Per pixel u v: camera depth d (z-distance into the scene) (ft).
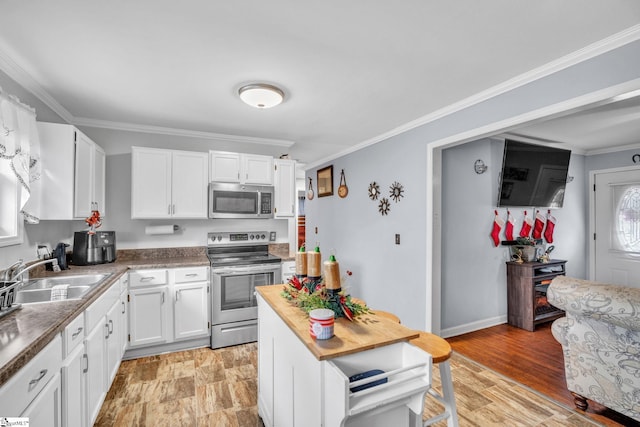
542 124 11.17
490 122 8.06
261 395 6.48
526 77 7.13
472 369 8.77
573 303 6.44
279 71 7.11
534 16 5.15
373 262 12.85
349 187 14.78
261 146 13.26
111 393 7.49
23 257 7.06
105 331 6.78
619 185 14.49
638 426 6.32
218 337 10.15
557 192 13.85
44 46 5.99
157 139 11.53
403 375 4.08
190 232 11.79
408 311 10.82
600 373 6.39
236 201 11.36
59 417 4.47
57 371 4.40
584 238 15.64
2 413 3.09
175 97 8.57
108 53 6.27
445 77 7.39
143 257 11.01
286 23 5.35
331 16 5.16
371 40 5.88
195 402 7.15
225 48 6.14
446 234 11.38
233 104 9.09
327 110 9.62
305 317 4.75
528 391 7.64
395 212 11.57
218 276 10.15
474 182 12.05
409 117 10.28
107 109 9.45
